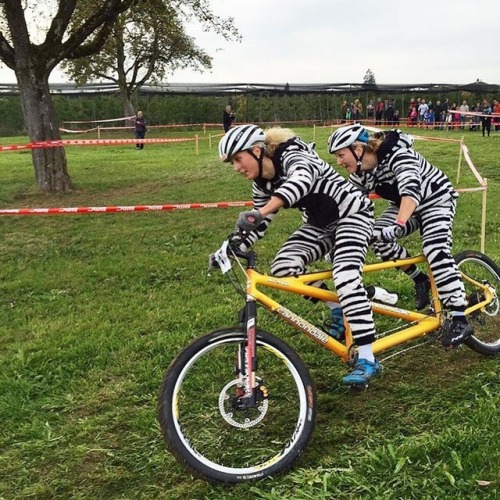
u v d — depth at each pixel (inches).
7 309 212.4
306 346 165.5
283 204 111.7
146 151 879.1
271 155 121.5
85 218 364.2
